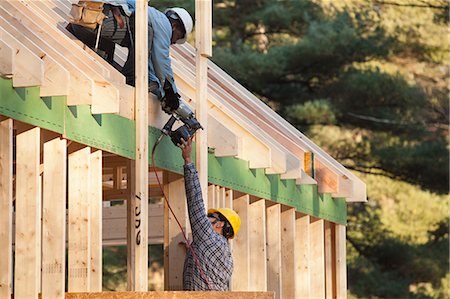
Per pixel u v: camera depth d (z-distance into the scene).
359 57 39.00
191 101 16.55
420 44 39.91
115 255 39.53
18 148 12.90
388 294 39.53
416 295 39.75
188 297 13.31
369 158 39.50
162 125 15.45
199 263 14.61
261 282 18.06
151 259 41.03
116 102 13.66
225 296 13.70
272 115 21.12
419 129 39.84
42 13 15.20
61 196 13.25
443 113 40.19
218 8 40.81
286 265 19.53
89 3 14.64
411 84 40.38
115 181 19.58
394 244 39.94
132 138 14.65
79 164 13.91
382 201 41.72
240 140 17.50
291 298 19.41
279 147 18.84
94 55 14.72
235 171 17.27
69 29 15.33
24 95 12.59
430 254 39.94
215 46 40.16
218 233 15.18
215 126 16.53
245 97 20.44
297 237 20.41
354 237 40.62
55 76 12.77
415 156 39.19
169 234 16.19
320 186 20.53
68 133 13.36
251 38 42.12
